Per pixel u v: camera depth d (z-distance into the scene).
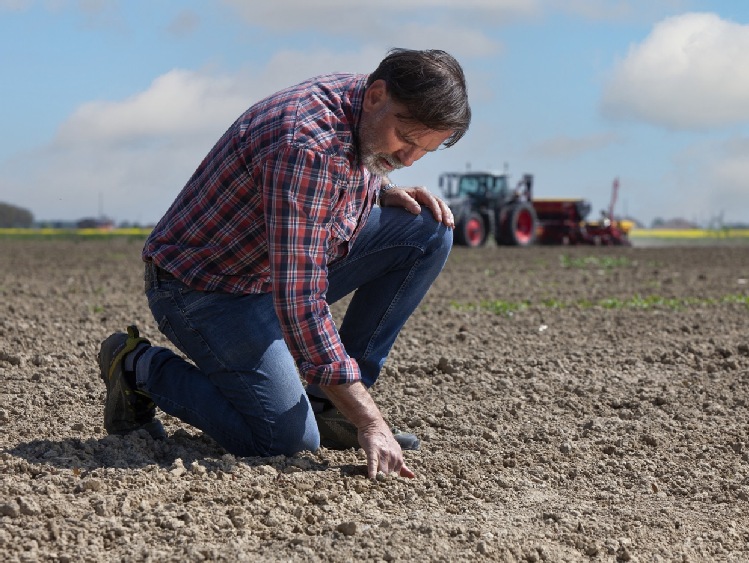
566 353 5.09
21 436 3.11
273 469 2.73
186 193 2.74
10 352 4.79
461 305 7.80
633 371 4.57
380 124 2.42
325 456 3.03
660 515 2.63
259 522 2.38
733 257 16.91
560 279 11.18
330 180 2.47
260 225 2.62
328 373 2.58
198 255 2.70
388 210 3.04
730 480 2.97
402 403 3.89
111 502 2.39
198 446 3.07
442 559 2.17
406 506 2.55
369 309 3.10
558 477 2.95
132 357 2.95
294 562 2.13
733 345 5.29
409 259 3.05
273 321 2.80
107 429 3.08
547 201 26.39
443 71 2.33
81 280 10.58
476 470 2.96
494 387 4.19
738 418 3.72
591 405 3.92
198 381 2.88
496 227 23.61
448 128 2.38
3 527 2.21
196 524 2.32
